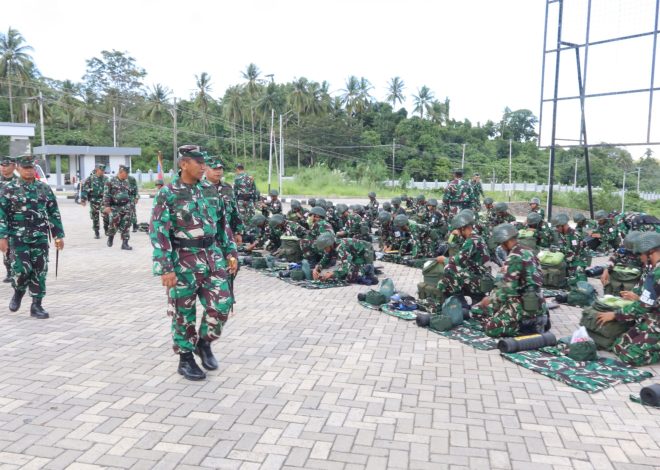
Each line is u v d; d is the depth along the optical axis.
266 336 6.06
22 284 6.59
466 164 70.56
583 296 7.72
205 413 4.09
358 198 45.91
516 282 5.84
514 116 91.38
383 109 79.12
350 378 4.84
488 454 3.55
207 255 4.69
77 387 4.55
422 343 5.88
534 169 72.56
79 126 69.69
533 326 6.01
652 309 5.20
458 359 5.38
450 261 6.99
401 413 4.14
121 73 72.75
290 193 48.03
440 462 3.45
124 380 4.72
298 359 5.32
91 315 6.81
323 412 4.14
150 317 6.75
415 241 11.23
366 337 6.08
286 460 3.44
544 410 4.24
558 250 9.15
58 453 3.49
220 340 5.89
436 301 7.22
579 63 14.16
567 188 59.41
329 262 9.91
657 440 3.79
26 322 6.46
